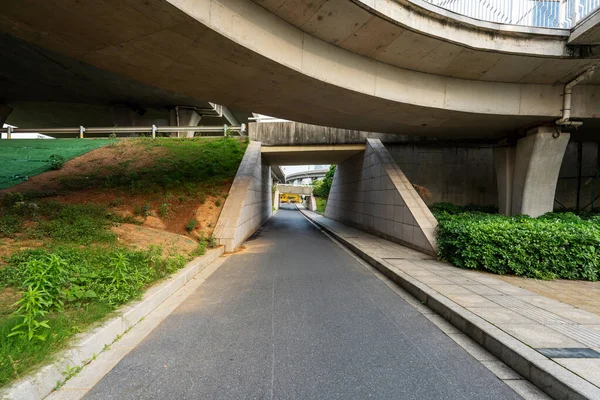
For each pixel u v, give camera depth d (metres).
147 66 6.21
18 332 2.38
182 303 4.41
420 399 2.33
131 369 2.65
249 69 6.29
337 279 5.92
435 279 5.45
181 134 19.00
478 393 2.43
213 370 2.67
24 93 17.42
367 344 3.24
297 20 6.07
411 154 14.36
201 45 5.41
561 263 5.58
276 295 4.84
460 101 8.45
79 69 14.10
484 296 4.48
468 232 6.40
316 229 16.11
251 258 7.77
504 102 8.69
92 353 2.78
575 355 2.72
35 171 10.30
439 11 6.44
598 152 13.50
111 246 5.39
